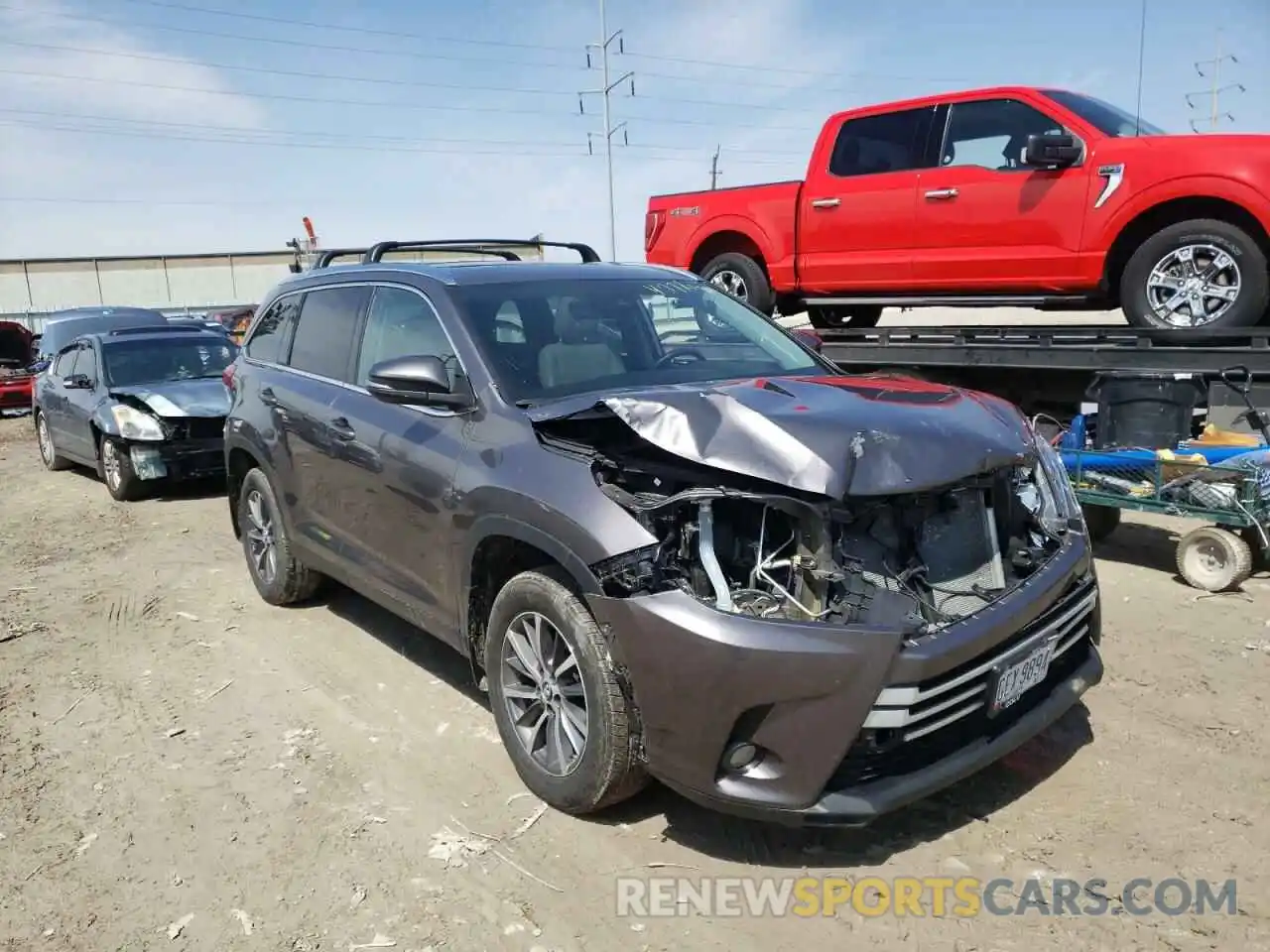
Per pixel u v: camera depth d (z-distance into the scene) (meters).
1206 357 5.91
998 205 7.09
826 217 8.07
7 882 3.28
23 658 5.35
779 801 2.88
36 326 44.25
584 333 4.32
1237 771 3.63
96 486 10.77
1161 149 6.35
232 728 4.36
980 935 2.84
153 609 6.11
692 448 3.18
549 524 3.34
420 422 4.17
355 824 3.53
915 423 3.29
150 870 3.32
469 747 4.07
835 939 2.85
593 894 3.09
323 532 5.04
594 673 3.23
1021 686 3.16
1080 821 3.36
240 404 5.85
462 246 5.54
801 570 3.04
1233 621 5.08
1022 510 3.66
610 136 42.03
